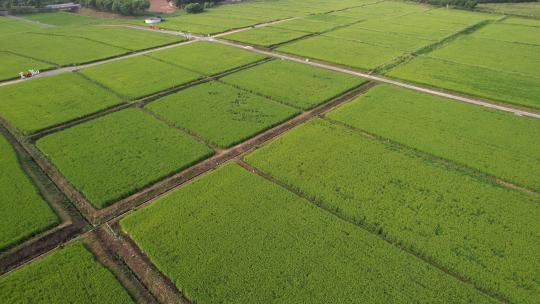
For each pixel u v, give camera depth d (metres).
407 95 51.66
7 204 31.11
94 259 26.12
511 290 23.48
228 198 31.73
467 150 38.59
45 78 58.72
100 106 48.81
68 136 41.50
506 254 26.02
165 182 34.28
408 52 70.38
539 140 40.34
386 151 38.56
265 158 37.31
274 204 30.98
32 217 29.66
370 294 23.31
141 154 38.12
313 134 41.62
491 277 24.38
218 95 52.09
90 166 36.16
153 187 33.59
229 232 28.17
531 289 23.52
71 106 48.81
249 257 26.05
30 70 61.59
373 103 49.19
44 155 38.38
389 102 49.50
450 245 26.84
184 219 29.41
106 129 43.03
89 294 23.47
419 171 35.28
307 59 67.06
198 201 31.36
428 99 50.41
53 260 25.77
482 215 29.66
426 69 61.53
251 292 23.56
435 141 40.31
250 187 33.06
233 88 54.62
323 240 27.39
